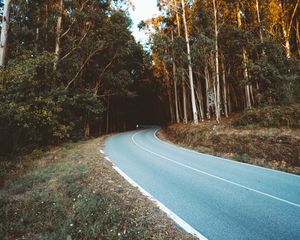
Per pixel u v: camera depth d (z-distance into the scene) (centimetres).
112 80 2430
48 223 404
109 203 485
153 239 361
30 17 1630
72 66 1759
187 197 545
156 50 2320
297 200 524
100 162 910
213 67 1961
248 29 1938
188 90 3534
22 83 1070
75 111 1958
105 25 1939
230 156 1107
